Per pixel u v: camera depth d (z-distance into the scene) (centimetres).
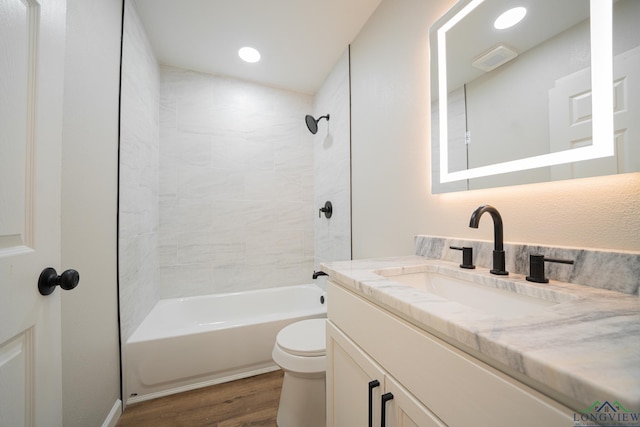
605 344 33
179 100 207
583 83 65
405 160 129
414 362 50
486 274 77
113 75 122
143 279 164
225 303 212
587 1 65
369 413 60
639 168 56
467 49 97
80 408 93
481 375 37
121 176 129
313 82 231
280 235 238
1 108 51
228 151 221
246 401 136
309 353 111
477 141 93
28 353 58
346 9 151
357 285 69
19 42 55
